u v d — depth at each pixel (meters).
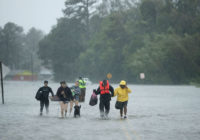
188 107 70.06
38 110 63.53
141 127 42.00
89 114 56.81
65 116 52.81
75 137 34.97
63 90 51.88
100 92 51.09
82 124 44.69
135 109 65.88
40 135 36.19
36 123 45.62
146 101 87.00
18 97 102.38
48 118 51.19
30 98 98.00
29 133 37.47
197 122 46.72
